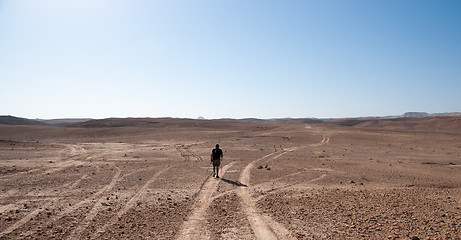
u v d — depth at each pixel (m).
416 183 14.28
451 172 17.98
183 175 15.50
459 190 12.79
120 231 7.12
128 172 16.31
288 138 42.28
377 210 8.74
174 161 21.66
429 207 9.12
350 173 16.78
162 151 28.53
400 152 29.34
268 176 15.52
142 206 9.47
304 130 56.53
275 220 7.96
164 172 16.41
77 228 7.34
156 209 9.12
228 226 7.52
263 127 73.44
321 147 33.09
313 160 22.75
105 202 9.95
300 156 25.31
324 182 14.16
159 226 7.52
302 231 7.04
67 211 8.84
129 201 10.09
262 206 9.46
